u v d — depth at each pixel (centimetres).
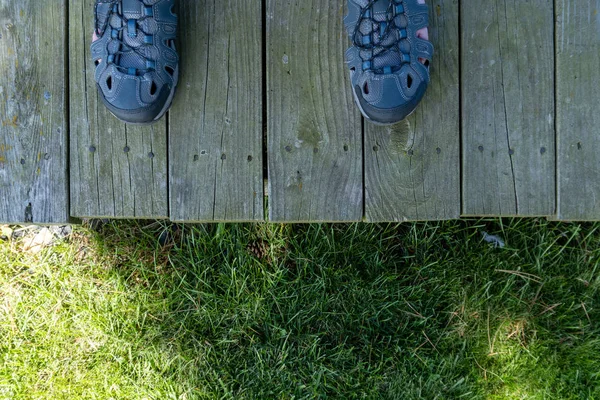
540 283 182
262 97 152
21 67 150
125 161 150
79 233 185
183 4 149
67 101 151
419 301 181
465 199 152
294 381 177
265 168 161
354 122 150
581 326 182
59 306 181
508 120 152
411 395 178
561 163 153
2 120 150
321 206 150
